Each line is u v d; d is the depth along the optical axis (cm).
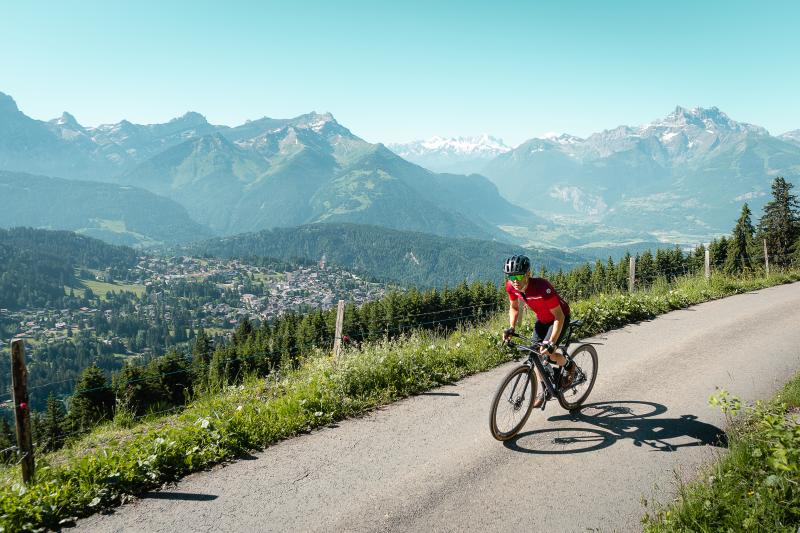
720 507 462
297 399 770
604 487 536
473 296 6912
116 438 756
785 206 4559
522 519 480
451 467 584
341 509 500
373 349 1004
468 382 903
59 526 474
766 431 528
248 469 583
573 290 1927
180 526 471
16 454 632
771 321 1370
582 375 741
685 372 933
